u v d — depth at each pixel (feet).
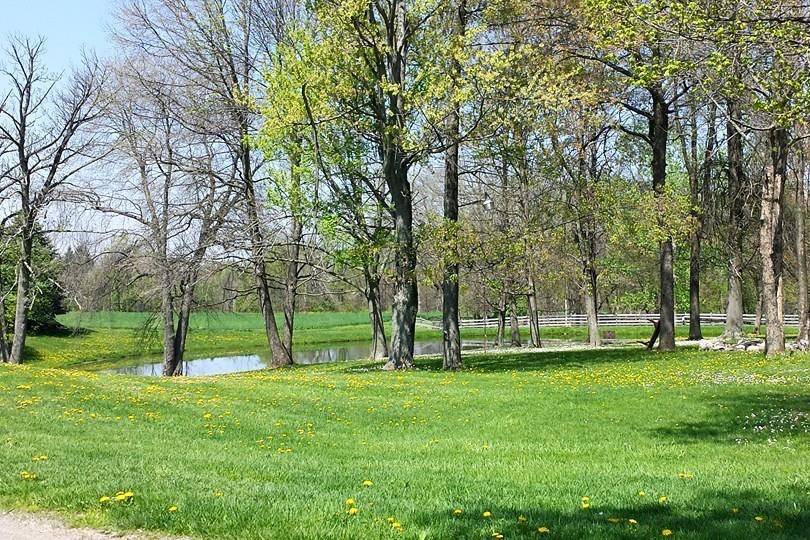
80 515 22.67
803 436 39.04
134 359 155.74
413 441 41.75
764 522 21.68
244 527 21.09
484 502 24.72
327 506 23.30
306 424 46.93
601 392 58.23
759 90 45.09
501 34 84.28
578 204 93.61
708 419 45.75
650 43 43.98
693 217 89.51
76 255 108.68
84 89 108.68
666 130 91.71
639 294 207.21
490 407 53.31
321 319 264.31
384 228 86.53
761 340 97.14
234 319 242.78
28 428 40.73
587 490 26.89
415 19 77.71
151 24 100.58
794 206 122.62
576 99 75.77
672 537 20.40
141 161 98.02
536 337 134.31
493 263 81.76
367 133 82.48
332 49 74.02
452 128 75.82
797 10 38.58
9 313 165.37
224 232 94.99
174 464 31.37
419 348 169.89
